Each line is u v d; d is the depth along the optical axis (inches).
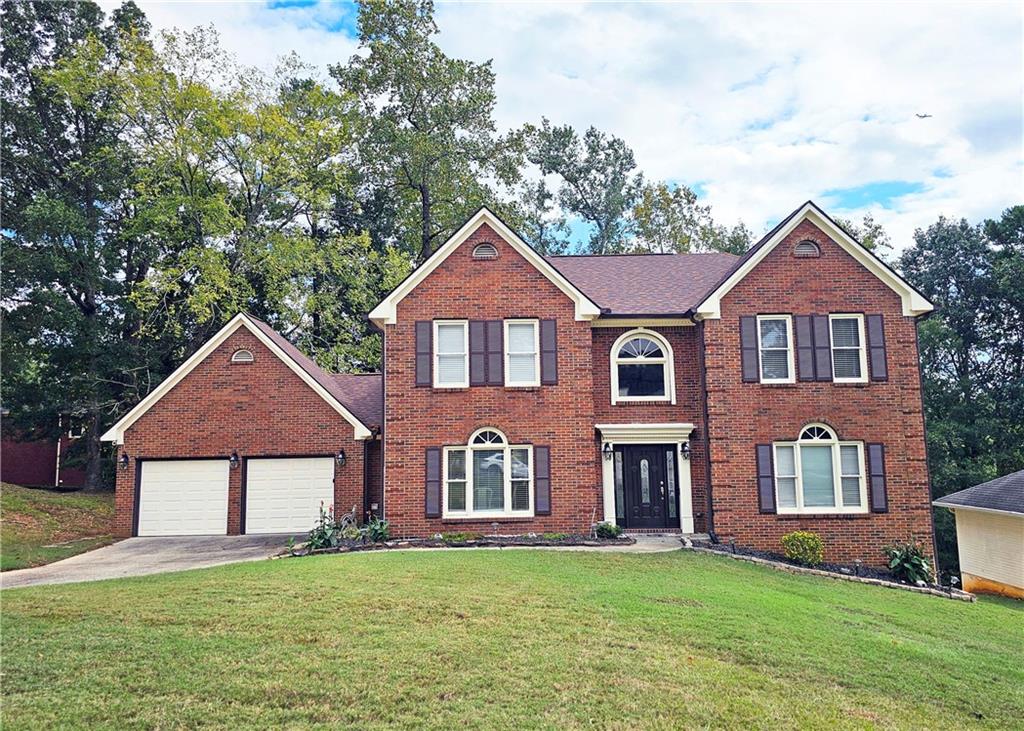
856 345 796.6
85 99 1299.2
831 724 311.3
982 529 941.2
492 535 761.6
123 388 1433.3
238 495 887.7
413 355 796.6
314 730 285.0
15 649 364.8
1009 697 365.7
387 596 467.5
